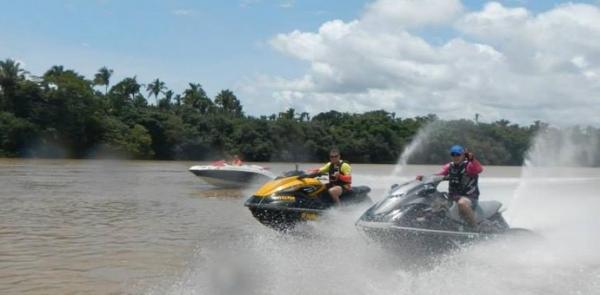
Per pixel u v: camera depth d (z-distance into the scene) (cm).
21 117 6625
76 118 6831
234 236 982
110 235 986
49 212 1309
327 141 8294
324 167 1017
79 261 765
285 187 955
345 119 9288
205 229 1069
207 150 7919
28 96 6644
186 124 8031
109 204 1512
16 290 615
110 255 807
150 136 7494
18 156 6419
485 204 839
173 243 908
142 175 3089
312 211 933
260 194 965
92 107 7019
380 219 761
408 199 782
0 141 6312
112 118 7450
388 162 8144
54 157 6694
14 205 1445
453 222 788
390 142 8081
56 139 6688
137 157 7312
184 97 10194
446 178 841
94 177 2766
